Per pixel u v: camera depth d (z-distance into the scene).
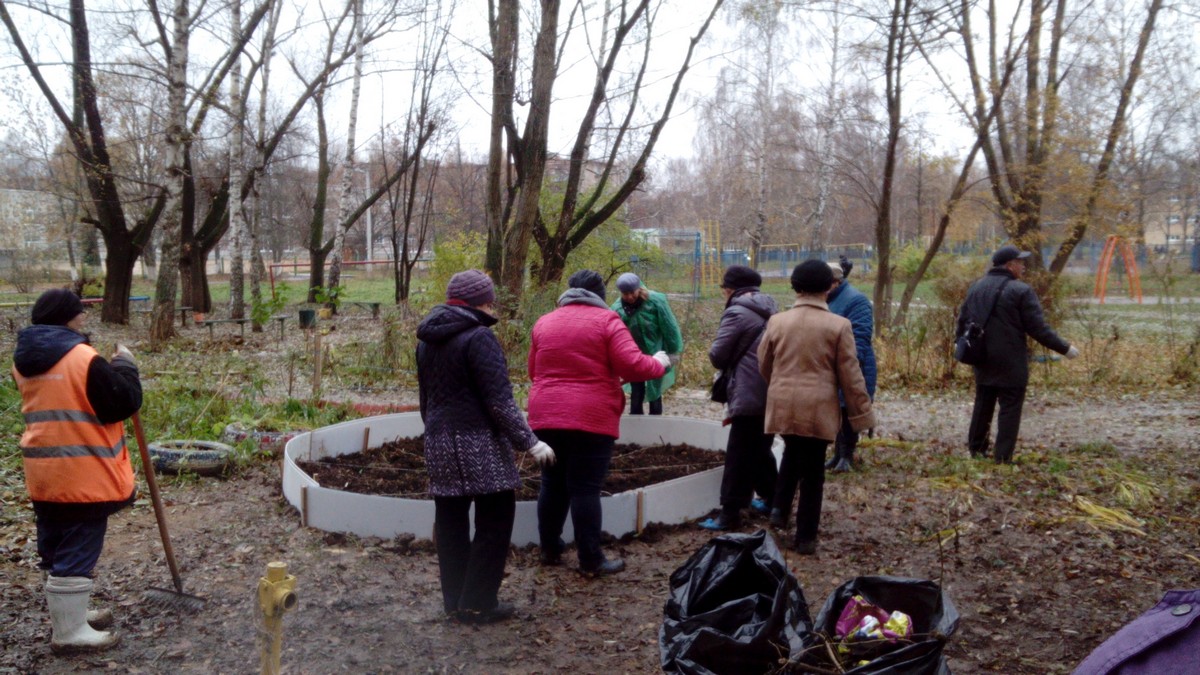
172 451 7.11
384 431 7.78
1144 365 13.80
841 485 6.86
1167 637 1.59
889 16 14.23
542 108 13.73
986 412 7.58
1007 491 6.56
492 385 4.16
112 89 21.19
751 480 5.77
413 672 3.93
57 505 3.99
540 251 15.55
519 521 5.49
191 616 4.48
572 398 4.89
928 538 5.60
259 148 22.78
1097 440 9.02
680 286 26.02
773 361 5.35
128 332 20.44
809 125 21.36
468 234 20.36
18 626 4.33
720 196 45.53
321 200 26.00
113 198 21.06
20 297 29.44
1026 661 3.98
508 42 13.91
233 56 19.95
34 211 39.94
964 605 4.61
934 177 22.56
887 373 13.16
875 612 3.33
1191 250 34.47
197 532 5.77
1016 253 7.34
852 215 55.50
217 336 19.38
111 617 4.38
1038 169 15.86
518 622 4.45
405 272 24.47
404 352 13.00
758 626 3.28
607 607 4.64
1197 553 5.30
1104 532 5.66
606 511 5.54
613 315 5.01
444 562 4.42
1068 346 7.20
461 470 4.20
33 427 3.99
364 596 4.72
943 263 17.34
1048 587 4.82
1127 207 16.58
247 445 7.57
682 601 3.54
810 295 5.29
